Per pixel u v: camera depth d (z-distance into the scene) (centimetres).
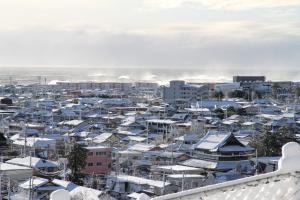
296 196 926
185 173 6562
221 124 12325
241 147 7856
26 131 9538
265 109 15588
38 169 6669
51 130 11144
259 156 7944
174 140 9662
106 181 6650
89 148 7512
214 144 7881
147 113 14425
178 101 19025
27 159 7000
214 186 934
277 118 12950
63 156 8012
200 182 6247
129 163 7825
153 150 8519
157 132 11638
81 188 5581
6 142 9044
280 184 945
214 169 7406
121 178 6475
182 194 921
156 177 6681
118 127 11950
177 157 7956
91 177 6719
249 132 10894
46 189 5678
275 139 8462
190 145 8675
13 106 16412
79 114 14000
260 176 952
